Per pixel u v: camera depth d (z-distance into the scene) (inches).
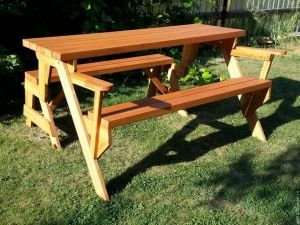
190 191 76.9
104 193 73.0
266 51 96.5
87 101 115.0
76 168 82.4
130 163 85.3
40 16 129.8
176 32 97.0
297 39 201.0
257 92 96.1
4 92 106.3
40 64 83.8
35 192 74.4
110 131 70.5
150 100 81.7
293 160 89.8
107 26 130.0
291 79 143.6
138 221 68.4
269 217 71.0
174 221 69.1
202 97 84.4
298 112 116.2
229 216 70.8
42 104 88.4
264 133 101.6
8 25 126.1
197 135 99.0
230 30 100.7
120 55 136.3
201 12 179.0
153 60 104.0
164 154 89.5
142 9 146.9
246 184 79.8
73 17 128.1
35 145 90.2
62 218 68.3
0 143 90.2
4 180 77.3
